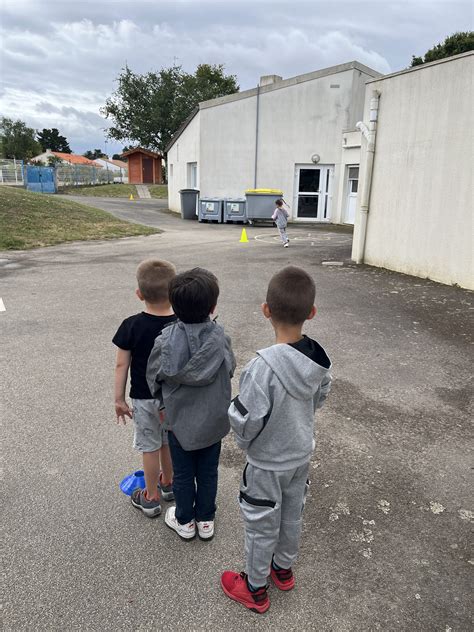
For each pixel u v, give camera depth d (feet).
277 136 66.49
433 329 19.40
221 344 7.54
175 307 7.30
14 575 7.50
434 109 26.40
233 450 11.06
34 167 114.42
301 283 6.32
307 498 9.41
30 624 6.70
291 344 6.40
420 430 11.94
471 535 8.51
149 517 8.87
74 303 22.85
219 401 7.66
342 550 8.15
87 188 129.29
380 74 69.21
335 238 49.60
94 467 10.27
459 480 10.01
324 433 11.74
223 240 46.57
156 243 43.65
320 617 6.94
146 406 8.35
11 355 16.38
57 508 9.03
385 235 31.14
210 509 8.22
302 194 68.33
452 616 6.95
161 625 6.75
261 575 6.87
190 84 162.30
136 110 161.58
